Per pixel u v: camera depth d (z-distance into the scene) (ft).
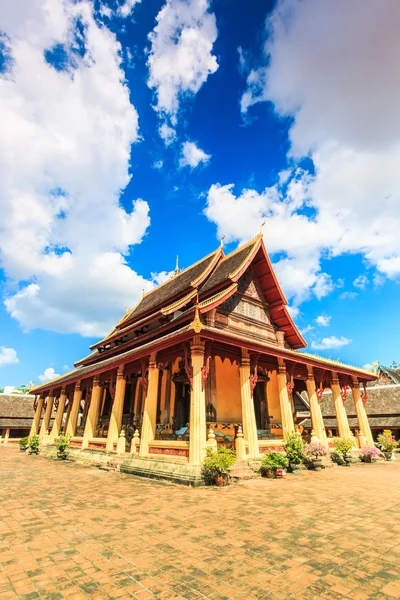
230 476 34.76
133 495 27.78
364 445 61.21
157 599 11.23
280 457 38.29
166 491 29.45
